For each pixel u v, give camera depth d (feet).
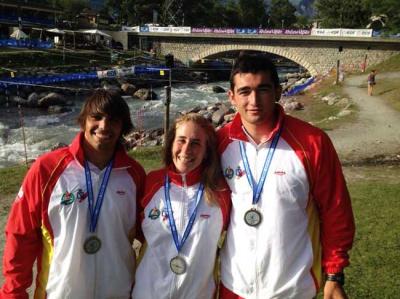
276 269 9.95
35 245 10.75
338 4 266.98
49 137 78.28
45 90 125.80
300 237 10.10
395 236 23.63
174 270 10.60
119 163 10.95
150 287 10.72
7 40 164.35
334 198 10.14
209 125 10.97
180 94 148.66
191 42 200.23
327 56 169.37
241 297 10.39
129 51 199.62
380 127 58.75
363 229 24.75
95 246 10.61
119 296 11.00
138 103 126.21
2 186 36.22
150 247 10.84
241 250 10.26
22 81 123.54
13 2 217.15
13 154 67.05
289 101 92.68
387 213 27.32
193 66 200.95
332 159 10.11
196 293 10.66
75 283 10.50
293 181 9.89
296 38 171.63
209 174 10.62
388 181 35.91
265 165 10.16
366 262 20.76
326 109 79.61
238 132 10.59
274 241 9.89
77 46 190.90
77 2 302.45
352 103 79.66
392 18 203.41
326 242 10.42
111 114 10.37
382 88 98.63
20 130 83.41
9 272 10.54
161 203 10.81
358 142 50.39
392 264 20.53
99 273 10.73
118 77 145.07
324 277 10.61
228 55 240.94
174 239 10.61
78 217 10.40
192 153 10.57
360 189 33.06
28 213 10.44
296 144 10.06
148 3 308.60
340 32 163.84
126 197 10.92
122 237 10.90
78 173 10.56
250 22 367.45
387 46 157.89
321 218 10.46
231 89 10.63
